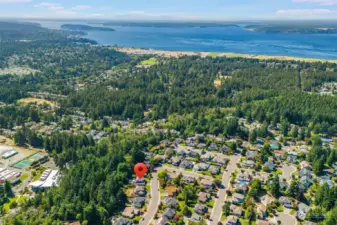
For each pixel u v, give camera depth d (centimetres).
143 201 13488
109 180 14138
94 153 17738
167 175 15500
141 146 18475
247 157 17512
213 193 14088
